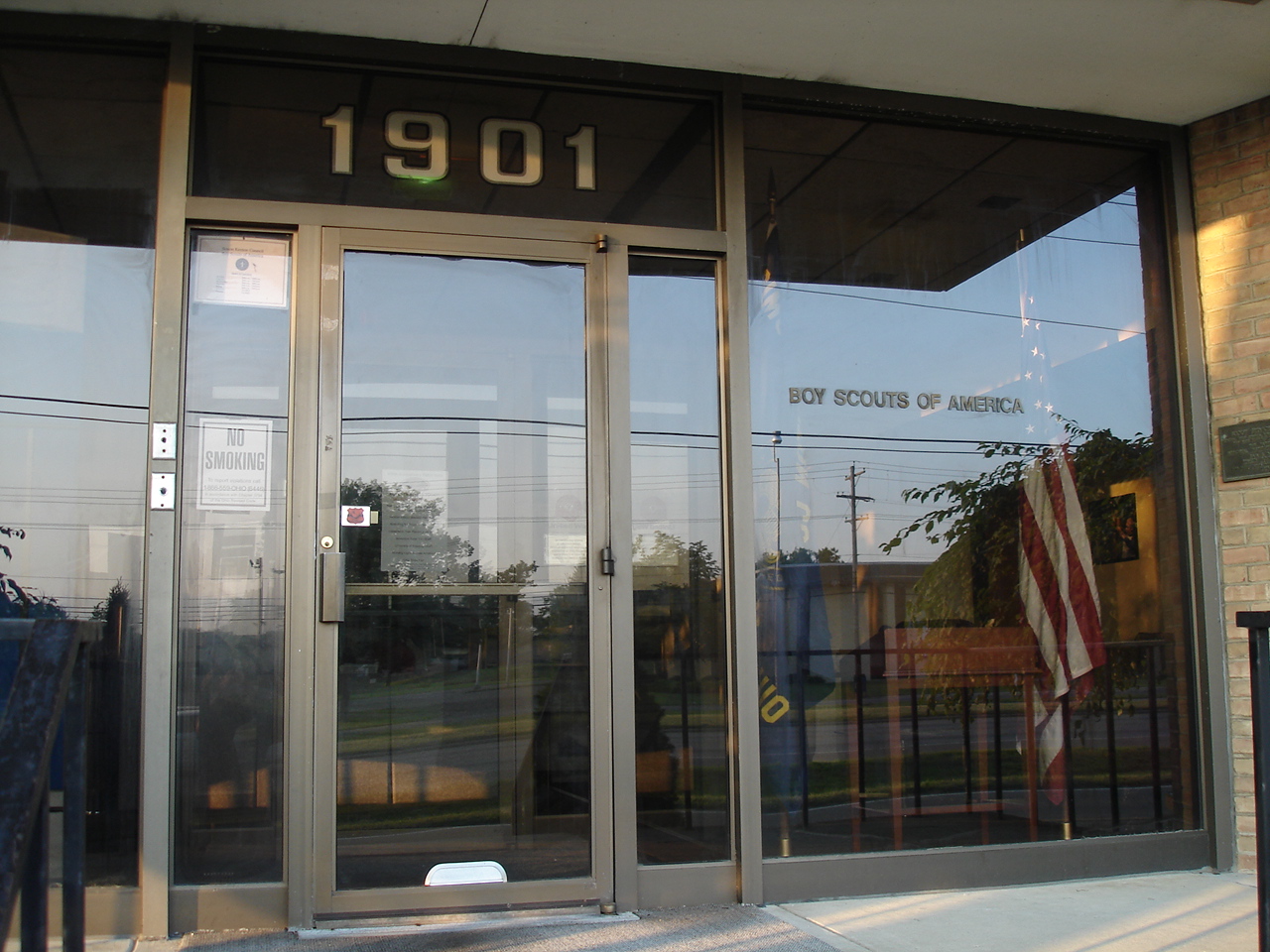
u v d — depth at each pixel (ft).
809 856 11.73
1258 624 7.57
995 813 12.48
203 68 11.14
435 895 10.62
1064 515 13.21
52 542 10.36
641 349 11.92
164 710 10.21
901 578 12.54
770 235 12.55
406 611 10.94
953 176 13.33
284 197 11.14
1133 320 13.76
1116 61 12.18
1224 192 13.61
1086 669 13.05
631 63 12.03
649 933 10.28
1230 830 13.07
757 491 12.17
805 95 12.57
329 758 10.55
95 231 10.75
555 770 11.10
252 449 10.80
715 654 11.68
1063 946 10.02
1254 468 13.12
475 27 11.14
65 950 6.63
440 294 11.39
